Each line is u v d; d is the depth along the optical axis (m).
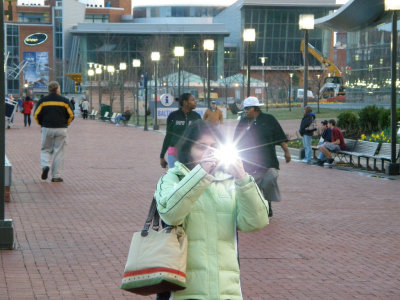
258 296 6.31
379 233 9.57
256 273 7.18
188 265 3.56
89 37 108.69
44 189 13.35
